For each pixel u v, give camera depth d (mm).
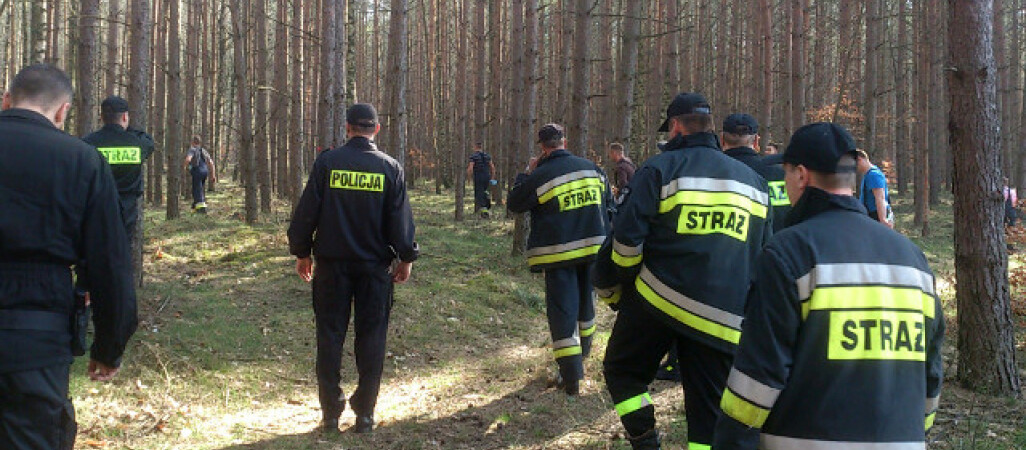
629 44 10727
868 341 2201
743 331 2293
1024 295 9180
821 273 2221
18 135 2590
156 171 22188
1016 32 28125
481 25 17312
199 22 24438
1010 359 5766
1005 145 24094
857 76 30359
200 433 4934
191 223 14383
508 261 11477
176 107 15625
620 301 3988
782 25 25922
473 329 8211
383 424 5238
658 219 3725
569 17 13469
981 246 5754
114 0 18000
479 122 18250
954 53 5688
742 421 2246
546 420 5289
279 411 5574
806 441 2207
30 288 2537
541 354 7305
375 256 4941
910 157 30672
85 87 8023
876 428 2180
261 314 7883
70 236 2631
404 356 7148
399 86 11031
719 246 3662
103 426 4816
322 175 4848
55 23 19094
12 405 2512
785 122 18562
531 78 13172
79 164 2648
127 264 2744
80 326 2684
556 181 5770
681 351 3809
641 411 4016
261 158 17375
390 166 4906
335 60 11938
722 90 23594
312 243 5016
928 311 2293
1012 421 5078
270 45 28016
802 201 2420
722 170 3762
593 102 27812
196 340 6707
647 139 24422
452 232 14852
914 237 18016
